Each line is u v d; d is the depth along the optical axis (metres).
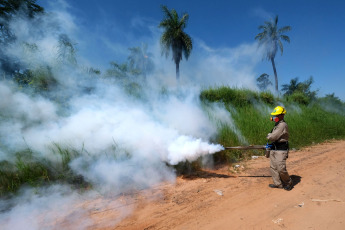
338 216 3.07
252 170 5.23
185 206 3.47
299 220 3.01
